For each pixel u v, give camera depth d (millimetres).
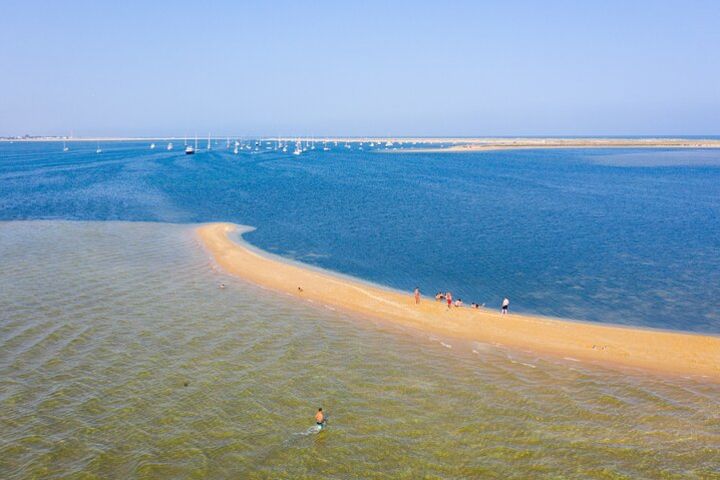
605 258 59562
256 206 98125
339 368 31156
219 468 22031
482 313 40438
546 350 34312
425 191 120812
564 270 54562
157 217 85438
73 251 59094
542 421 25828
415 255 60969
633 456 23094
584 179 146750
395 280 51000
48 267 51781
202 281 48469
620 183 136625
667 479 21641
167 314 39312
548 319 40344
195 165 198125
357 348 34219
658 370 31516
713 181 141000
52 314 38375
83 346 32969
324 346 34344
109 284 46500
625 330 37406
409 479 21625
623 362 32594
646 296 46312
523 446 23797
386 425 25297
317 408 26656
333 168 189000
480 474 21922
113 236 68375
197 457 22656
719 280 51062
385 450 23406
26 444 23000
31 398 26609
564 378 30422
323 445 23672
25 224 76812
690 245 66250
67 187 125062
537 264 56938
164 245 63375
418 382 29609
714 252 62531
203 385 28578
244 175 159375
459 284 49844
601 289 48312
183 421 25172
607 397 28188
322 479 21531
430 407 26969
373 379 29859
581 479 21672
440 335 36812
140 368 30266
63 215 86125
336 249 63812
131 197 108438
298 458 22797
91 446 23078
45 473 21312
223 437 24078
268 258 58594
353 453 23172
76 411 25625
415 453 23234
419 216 87875
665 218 86188
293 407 26688
